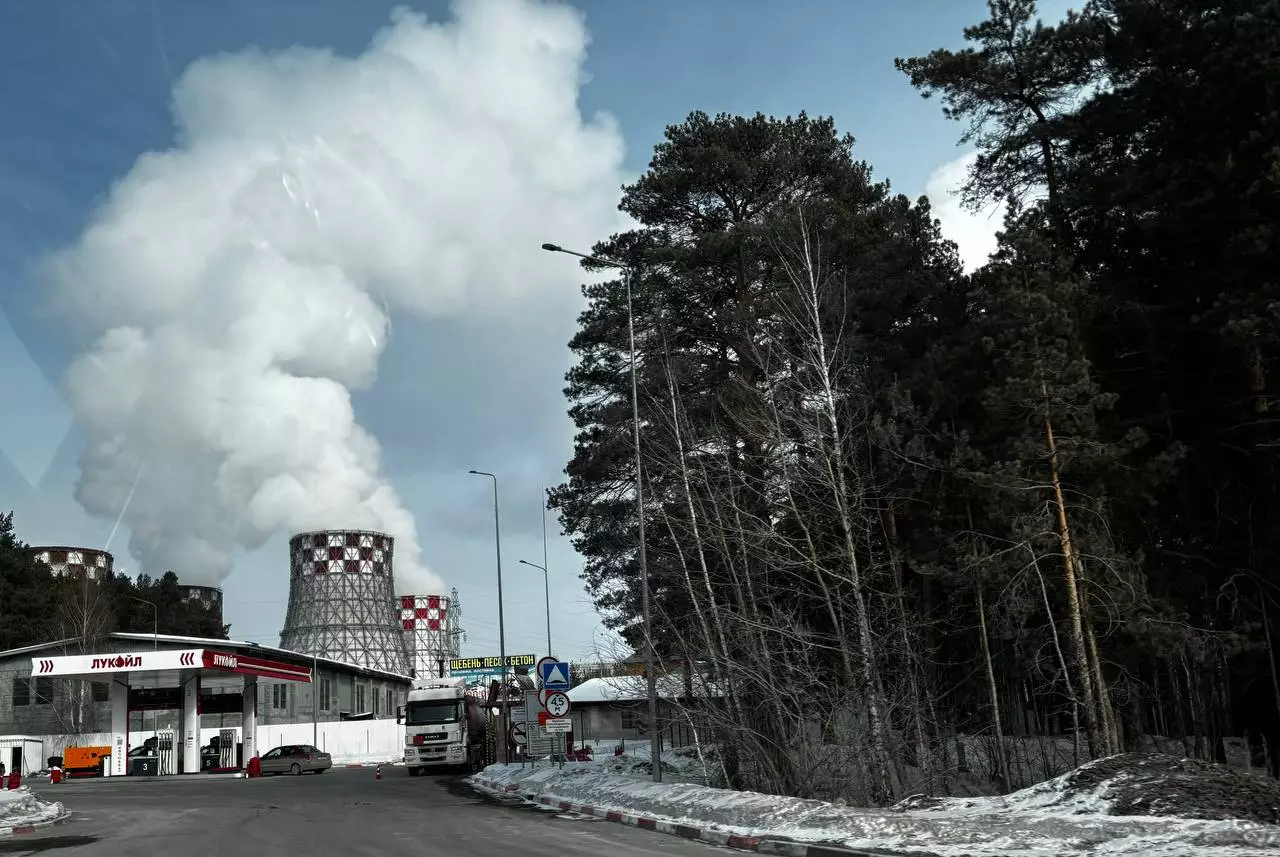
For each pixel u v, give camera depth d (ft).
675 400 101.04
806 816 57.98
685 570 91.35
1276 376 77.46
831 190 117.08
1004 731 102.63
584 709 241.55
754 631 82.89
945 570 83.15
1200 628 76.13
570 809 81.10
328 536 416.67
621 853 51.52
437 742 156.25
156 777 181.37
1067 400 74.28
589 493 129.80
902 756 83.35
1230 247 73.56
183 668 178.29
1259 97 74.74
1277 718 79.30
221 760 206.59
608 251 123.24
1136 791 54.65
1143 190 80.38
